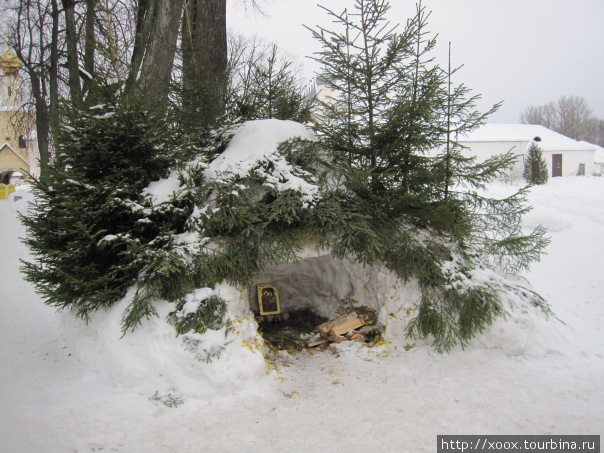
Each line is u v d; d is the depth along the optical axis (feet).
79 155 15.01
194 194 15.46
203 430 11.35
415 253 16.46
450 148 18.54
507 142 102.63
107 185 14.65
